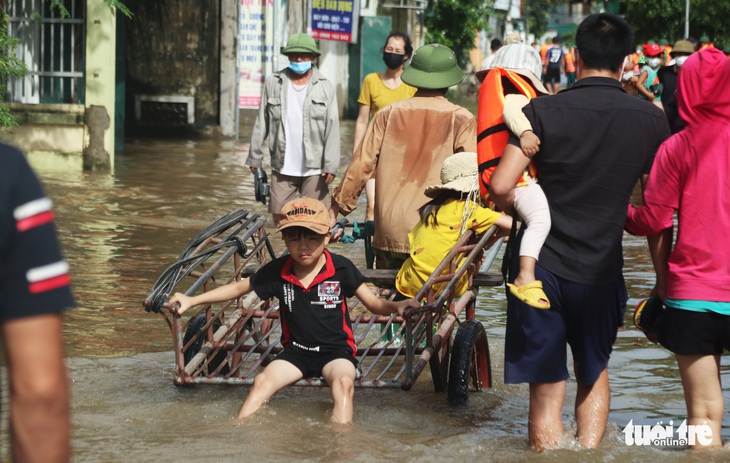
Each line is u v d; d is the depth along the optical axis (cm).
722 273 530
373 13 3431
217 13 2486
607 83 541
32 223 262
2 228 259
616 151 531
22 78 1786
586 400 551
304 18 2806
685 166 532
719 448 536
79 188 1587
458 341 652
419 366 611
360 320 701
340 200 812
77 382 663
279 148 1127
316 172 1130
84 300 894
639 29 3747
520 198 538
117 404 613
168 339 783
